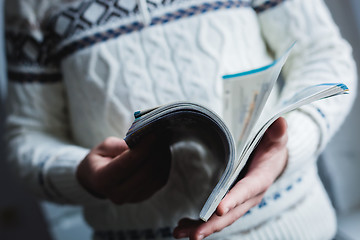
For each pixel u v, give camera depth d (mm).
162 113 466
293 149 602
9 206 1715
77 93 780
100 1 739
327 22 773
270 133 529
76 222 1646
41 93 831
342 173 1588
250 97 612
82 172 636
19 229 1739
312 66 732
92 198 694
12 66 827
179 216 717
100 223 794
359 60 1420
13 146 824
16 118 845
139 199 628
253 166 534
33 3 778
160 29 727
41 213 1658
